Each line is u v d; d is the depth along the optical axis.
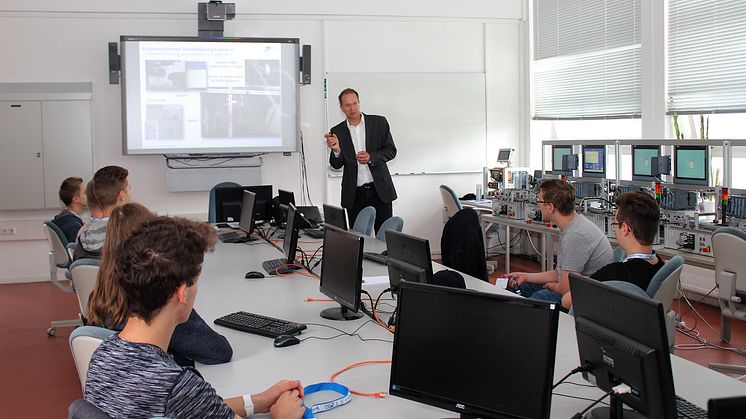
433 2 7.42
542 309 1.55
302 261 3.95
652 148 4.93
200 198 7.04
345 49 7.28
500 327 1.60
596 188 5.42
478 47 7.68
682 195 4.53
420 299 1.72
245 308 2.93
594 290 1.74
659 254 4.41
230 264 4.05
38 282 6.80
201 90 6.79
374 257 4.02
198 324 2.16
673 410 1.52
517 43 7.81
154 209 6.94
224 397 1.92
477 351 1.62
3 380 4.05
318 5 7.13
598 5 6.66
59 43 6.64
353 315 2.75
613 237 5.01
